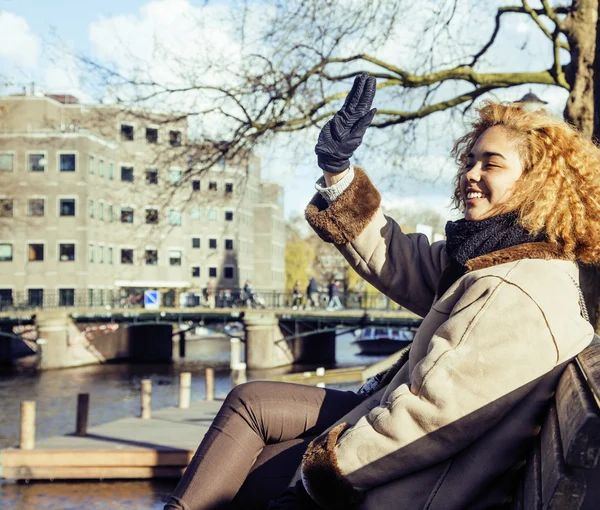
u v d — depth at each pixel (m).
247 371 45.03
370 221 2.15
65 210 57.81
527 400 1.55
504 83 11.45
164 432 14.46
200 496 1.81
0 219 51.69
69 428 21.47
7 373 42.72
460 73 11.69
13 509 10.22
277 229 91.00
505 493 1.64
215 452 1.86
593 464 1.11
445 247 2.05
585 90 8.95
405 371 1.85
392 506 1.61
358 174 2.15
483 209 1.80
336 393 2.02
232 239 75.50
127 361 51.84
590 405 1.15
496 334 1.54
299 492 1.74
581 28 8.98
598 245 1.73
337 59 11.89
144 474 12.11
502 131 1.83
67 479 12.08
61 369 45.22
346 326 45.59
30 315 45.50
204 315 47.91
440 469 1.61
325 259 71.81
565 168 1.75
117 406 27.14
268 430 1.91
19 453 12.16
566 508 1.15
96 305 52.44
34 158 57.47
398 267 2.18
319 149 2.04
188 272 71.25
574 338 1.57
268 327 46.53
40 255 57.84
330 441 1.66
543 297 1.56
